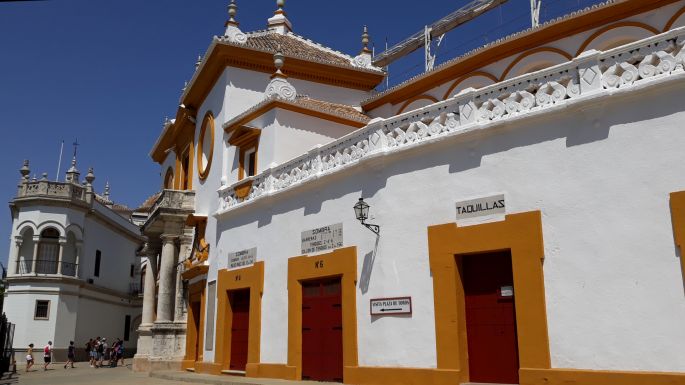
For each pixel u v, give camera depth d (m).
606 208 9.30
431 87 19.41
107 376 21.67
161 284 22.66
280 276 15.30
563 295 9.54
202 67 21.88
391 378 11.57
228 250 18.20
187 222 21.62
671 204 8.66
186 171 26.95
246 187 17.55
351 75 22.52
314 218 14.41
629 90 9.16
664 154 8.86
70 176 41.16
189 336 21.19
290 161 15.60
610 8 14.77
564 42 15.89
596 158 9.53
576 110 9.76
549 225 9.89
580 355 9.20
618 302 8.95
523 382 9.67
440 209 11.41
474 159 11.07
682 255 8.45
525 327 9.85
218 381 14.78
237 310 17.69
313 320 14.16
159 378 18.75
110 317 43.41
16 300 35.81
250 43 21.33
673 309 8.45
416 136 12.06
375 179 12.77
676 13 13.88
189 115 24.61
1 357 22.64
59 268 37.00
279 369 14.62
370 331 12.28
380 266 12.29
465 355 10.78
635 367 8.63
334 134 18.33
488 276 10.91
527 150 10.38
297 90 21.64
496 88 10.93
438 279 11.17
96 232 41.47
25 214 37.25
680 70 8.80
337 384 12.71
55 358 35.59
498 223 10.51
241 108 20.58
